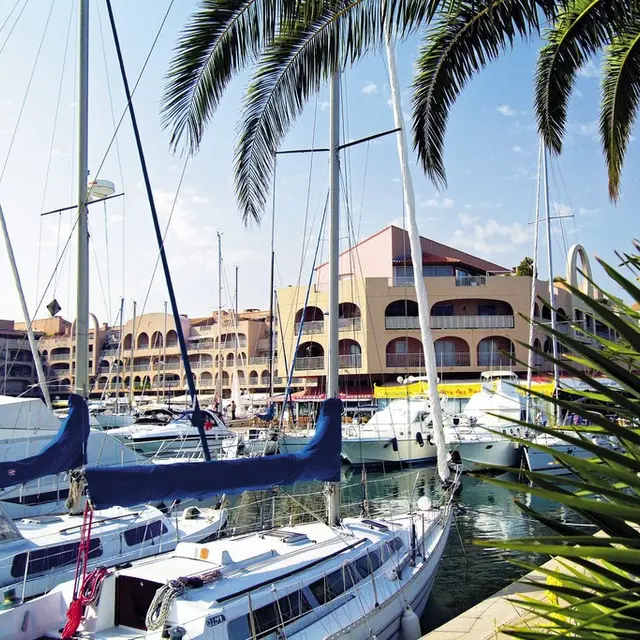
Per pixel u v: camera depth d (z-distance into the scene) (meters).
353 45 6.46
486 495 22.83
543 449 2.58
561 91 8.47
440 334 46.06
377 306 46.38
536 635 2.53
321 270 53.06
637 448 2.77
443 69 7.74
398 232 49.53
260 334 62.97
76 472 10.16
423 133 8.91
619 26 6.83
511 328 45.88
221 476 8.15
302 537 9.65
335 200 11.48
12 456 14.20
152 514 12.39
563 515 18.78
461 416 30.62
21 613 7.14
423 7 5.73
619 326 2.49
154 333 68.06
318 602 8.15
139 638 6.62
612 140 9.09
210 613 6.82
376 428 30.00
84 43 12.89
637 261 3.80
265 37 6.39
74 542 10.30
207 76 6.79
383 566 9.83
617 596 2.21
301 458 9.00
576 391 3.48
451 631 6.59
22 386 65.31
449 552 15.45
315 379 49.53
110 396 61.06
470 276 47.16
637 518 2.23
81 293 11.83
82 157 12.57
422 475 27.22
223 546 9.07
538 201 30.02
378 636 8.44
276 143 8.74
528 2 5.91
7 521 10.00
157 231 11.20
